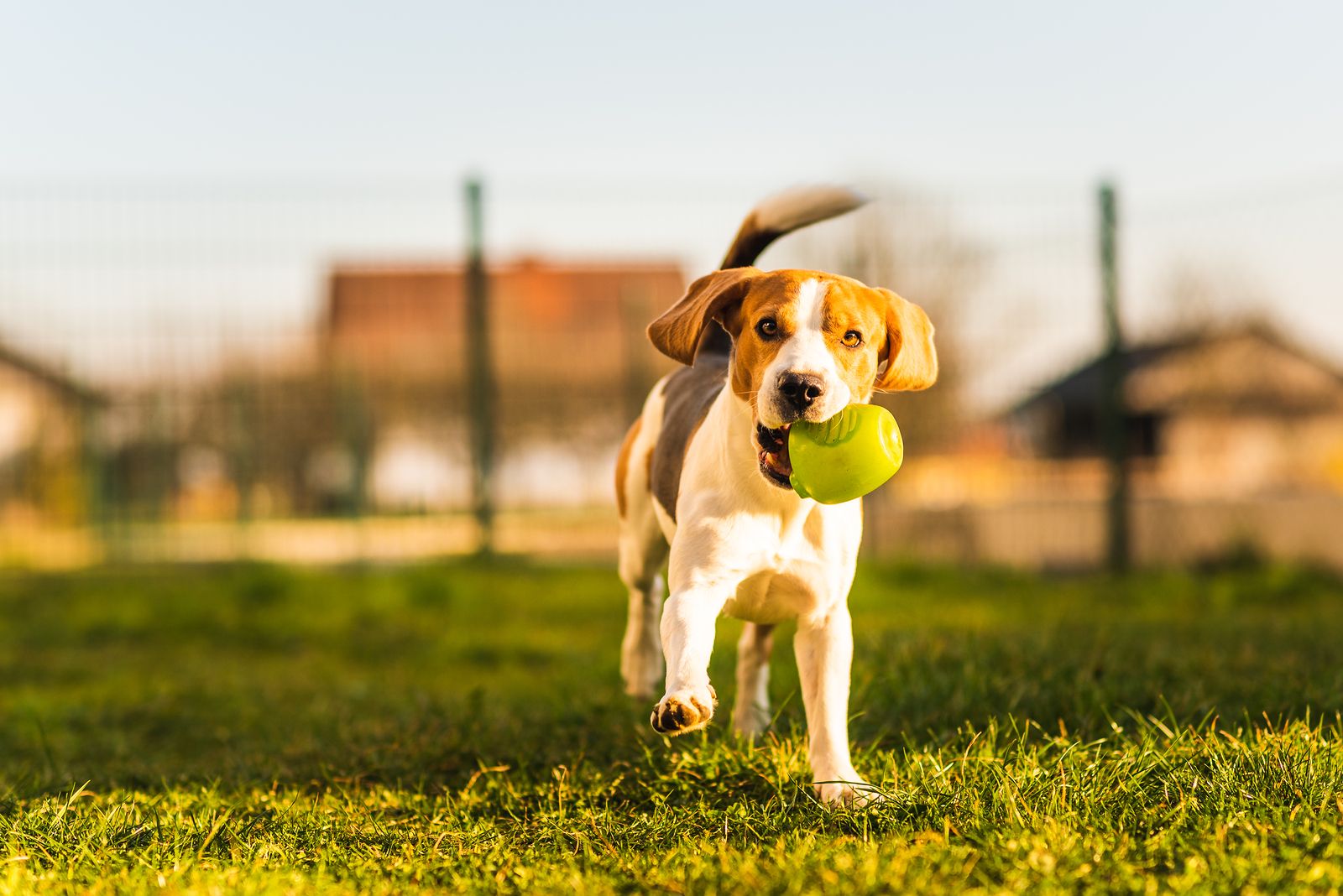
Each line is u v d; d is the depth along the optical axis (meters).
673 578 2.92
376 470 9.84
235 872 2.46
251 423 9.44
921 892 2.21
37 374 9.05
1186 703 3.62
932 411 9.32
